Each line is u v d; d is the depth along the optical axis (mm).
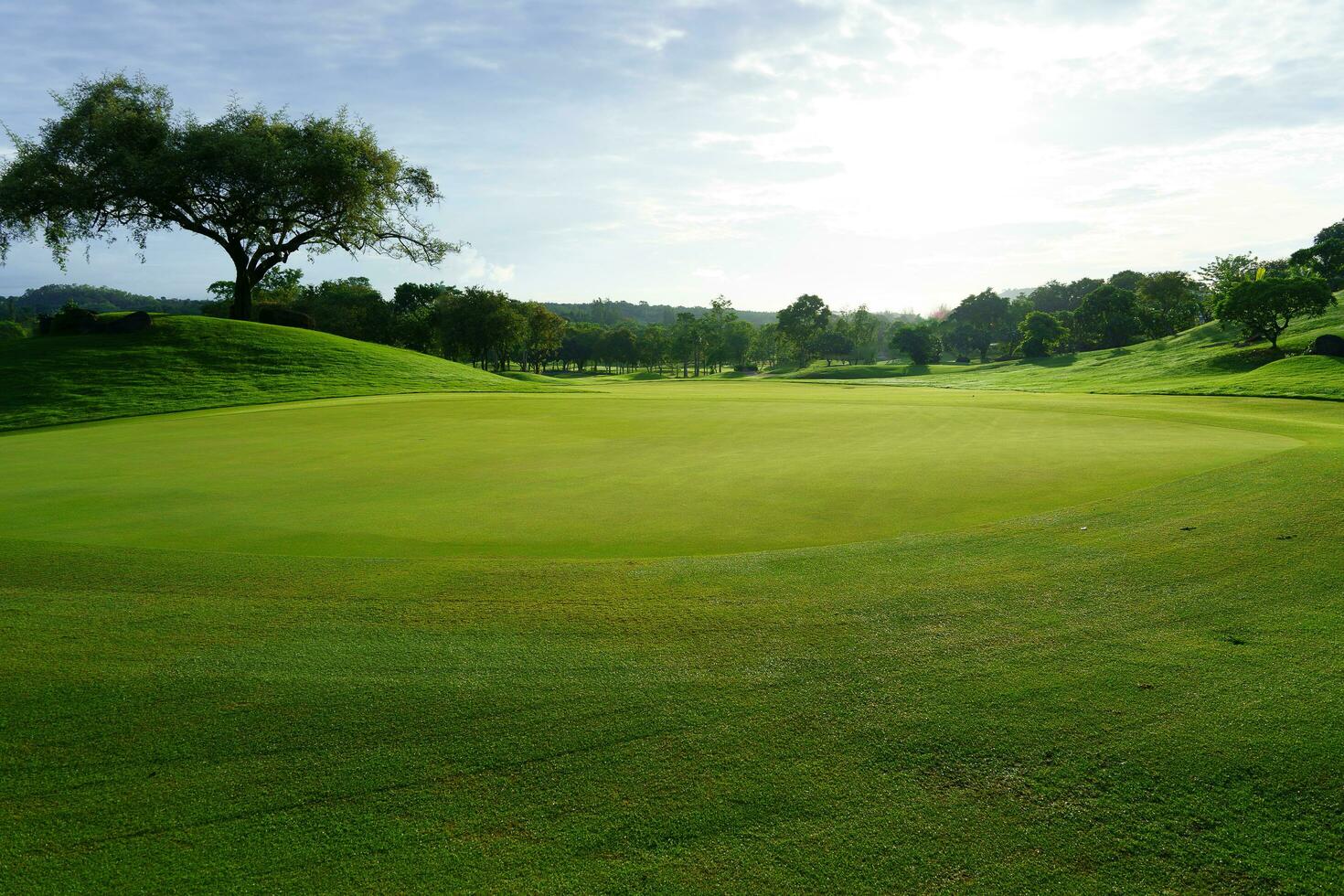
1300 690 4898
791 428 20906
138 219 48688
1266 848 3609
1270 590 6574
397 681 5301
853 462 14672
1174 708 4746
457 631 6133
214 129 48844
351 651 5777
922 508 10531
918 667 5391
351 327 85250
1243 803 3895
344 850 3680
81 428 23484
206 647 5863
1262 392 35000
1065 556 7754
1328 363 41875
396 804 4016
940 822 3816
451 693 5133
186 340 40688
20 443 18891
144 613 6562
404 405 28969
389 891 3428
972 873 3484
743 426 21438
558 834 3771
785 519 10047
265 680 5332
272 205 49781
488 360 116312
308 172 48969
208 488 12516
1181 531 8352
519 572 7566
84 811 3990
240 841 3754
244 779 4242
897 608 6477
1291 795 3939
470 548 8836
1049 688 5035
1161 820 3797
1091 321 97562
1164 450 15414
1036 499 10961
